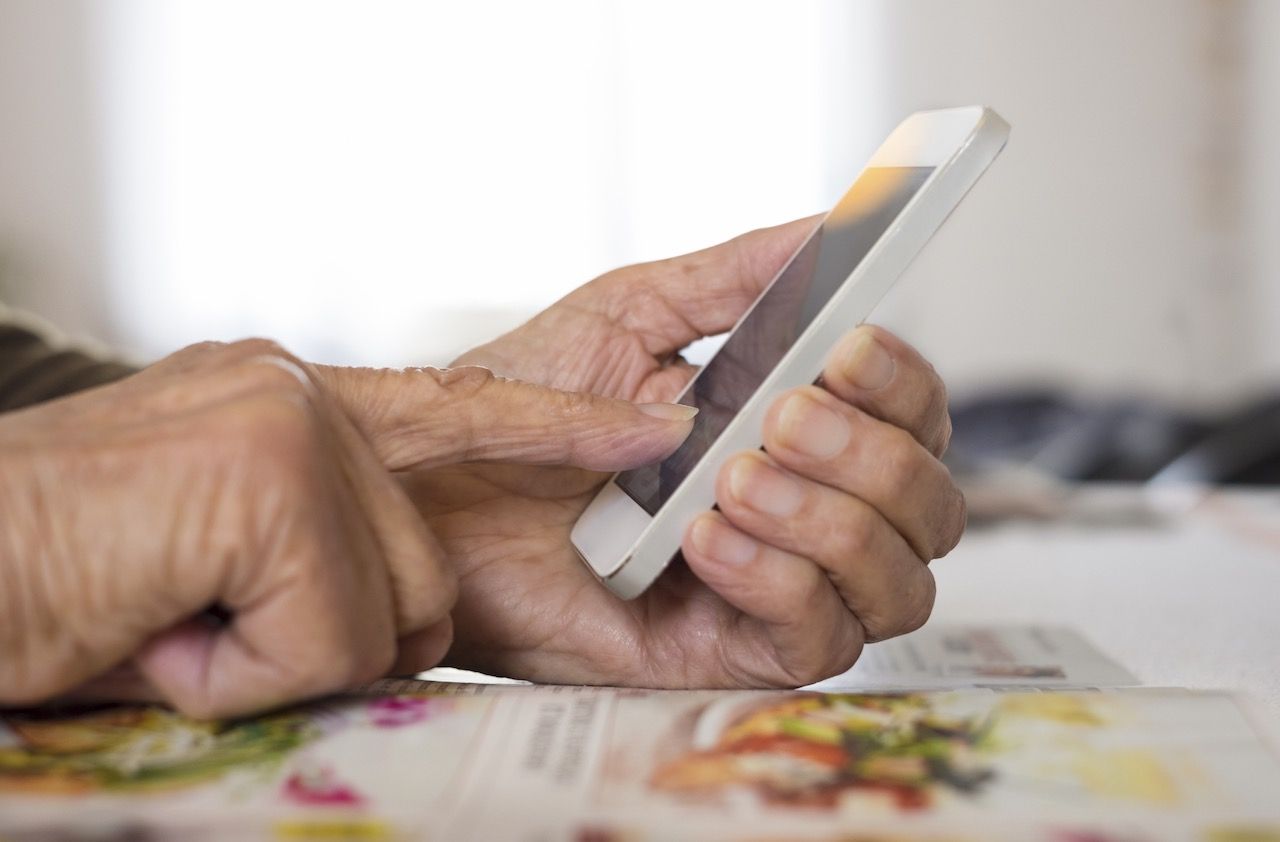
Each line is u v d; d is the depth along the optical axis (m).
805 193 2.41
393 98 2.37
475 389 0.38
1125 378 2.52
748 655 0.41
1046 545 0.70
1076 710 0.32
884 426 0.38
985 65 2.46
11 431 0.31
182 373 0.34
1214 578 0.57
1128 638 0.46
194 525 0.31
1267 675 0.41
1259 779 0.29
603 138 2.39
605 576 0.38
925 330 2.55
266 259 2.37
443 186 2.38
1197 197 2.46
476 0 2.37
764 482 0.37
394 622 0.35
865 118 2.43
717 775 0.30
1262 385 2.44
